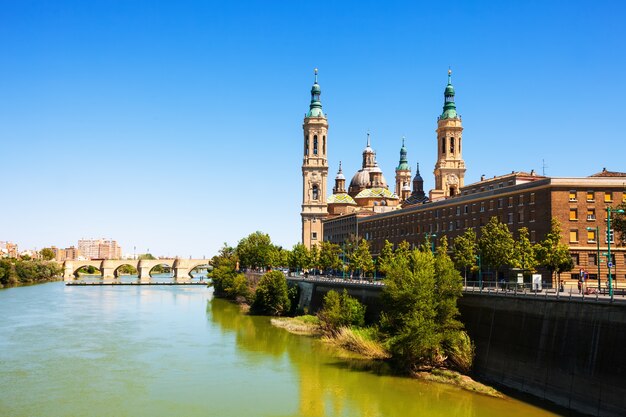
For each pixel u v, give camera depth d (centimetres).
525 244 9112
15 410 5862
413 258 7850
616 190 9838
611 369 5091
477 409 5741
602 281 9575
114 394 6456
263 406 6016
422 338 6869
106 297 18662
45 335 10338
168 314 13888
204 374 7369
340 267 16175
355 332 9031
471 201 12488
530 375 6044
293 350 8925
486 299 6962
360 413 5762
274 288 13638
